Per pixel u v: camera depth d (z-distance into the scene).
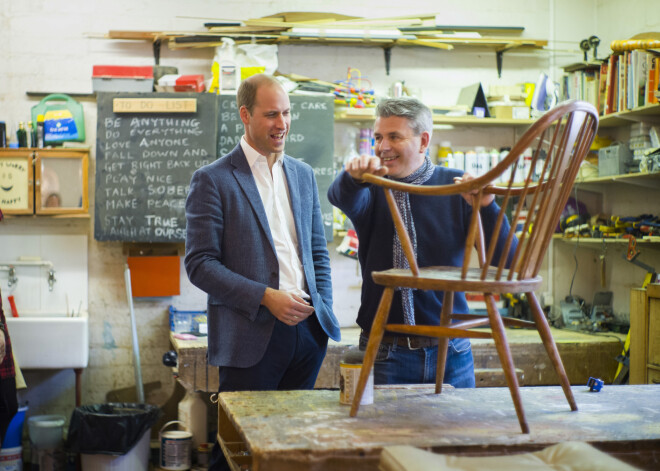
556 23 4.75
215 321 2.45
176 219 4.14
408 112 2.20
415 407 1.74
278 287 2.42
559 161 1.62
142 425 3.76
